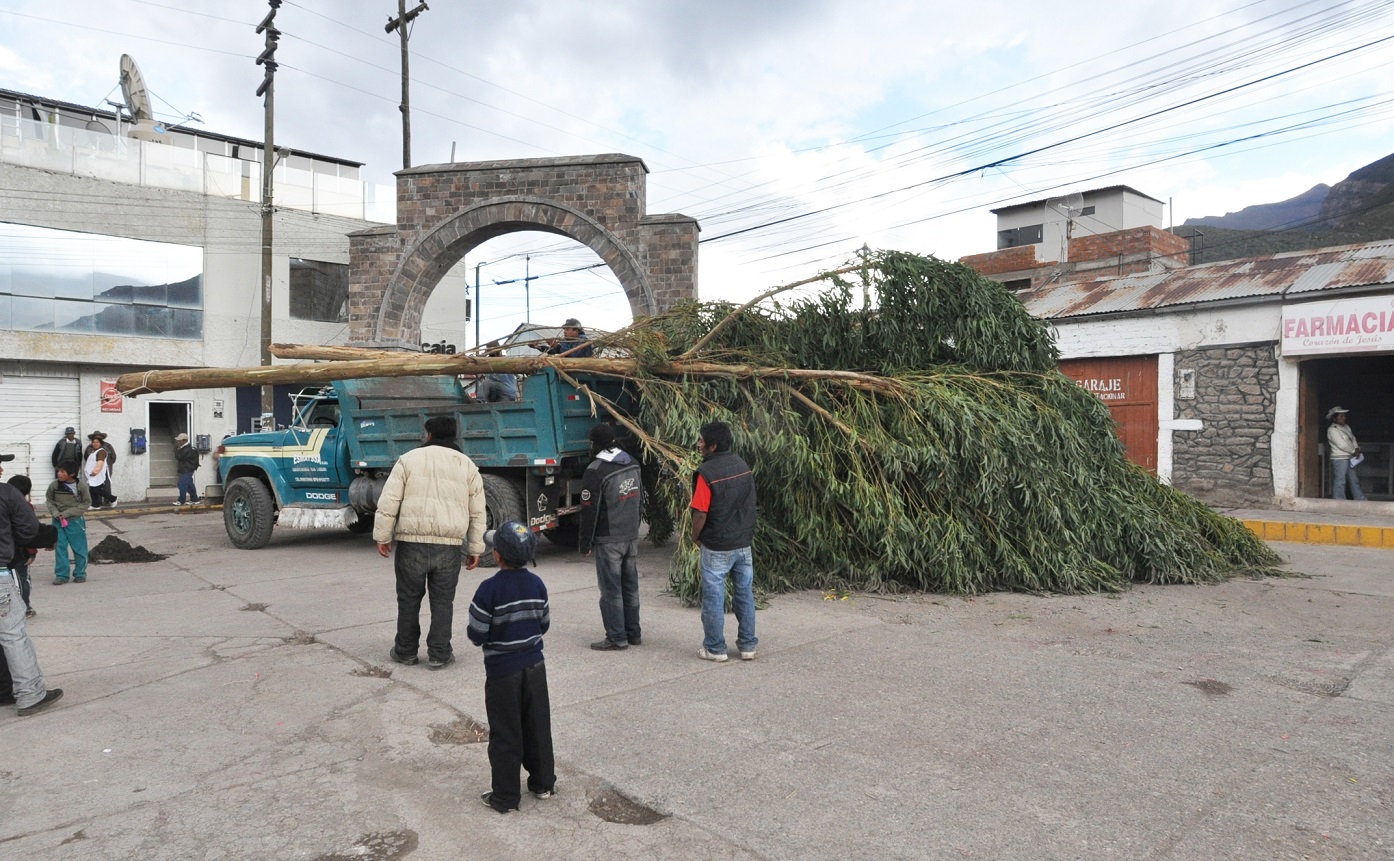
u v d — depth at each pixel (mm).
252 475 12375
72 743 4547
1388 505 12734
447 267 19281
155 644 6559
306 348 11062
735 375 8648
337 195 23812
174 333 20922
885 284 8906
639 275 17391
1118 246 27047
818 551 8234
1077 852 3225
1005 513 7941
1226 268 15867
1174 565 8422
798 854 3262
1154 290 15828
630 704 4949
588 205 17719
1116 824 3438
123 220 20219
